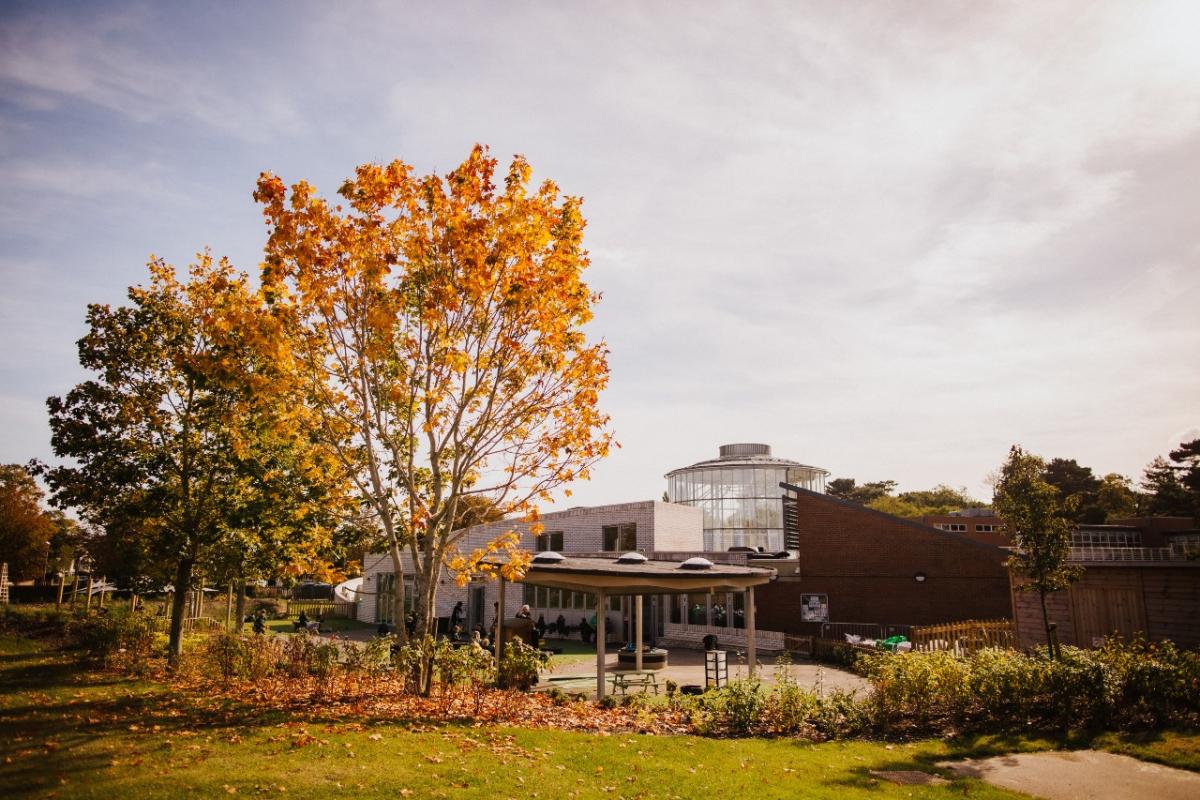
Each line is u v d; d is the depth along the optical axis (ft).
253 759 28.48
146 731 32.65
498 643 64.39
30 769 26.40
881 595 100.22
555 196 44.29
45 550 142.92
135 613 82.12
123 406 52.85
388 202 42.27
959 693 44.45
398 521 53.42
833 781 30.78
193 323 55.62
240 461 54.29
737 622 111.14
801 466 180.96
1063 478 208.95
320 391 45.03
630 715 45.44
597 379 46.09
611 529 129.59
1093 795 29.35
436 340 44.78
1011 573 58.70
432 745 32.30
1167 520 146.30
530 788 27.30
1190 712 39.60
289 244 41.39
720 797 27.71
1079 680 40.75
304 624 101.50
